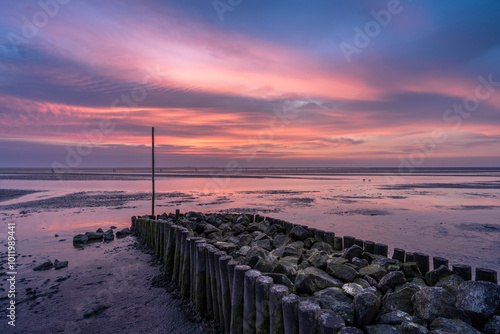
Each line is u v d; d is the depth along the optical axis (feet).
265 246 28.55
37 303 21.79
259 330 13.99
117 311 20.59
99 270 29.19
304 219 60.70
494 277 16.26
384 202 88.38
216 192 119.96
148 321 19.26
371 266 19.75
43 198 96.73
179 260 25.30
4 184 169.58
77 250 36.83
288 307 12.34
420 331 10.64
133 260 32.50
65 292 23.82
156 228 34.17
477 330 12.60
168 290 24.16
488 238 45.65
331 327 10.53
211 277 19.30
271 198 98.94
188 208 75.20
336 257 22.63
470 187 146.20
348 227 53.11
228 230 36.99
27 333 17.79
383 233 48.62
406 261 21.29
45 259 32.96
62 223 55.42
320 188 142.31
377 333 12.96
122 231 45.85
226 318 17.29
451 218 62.39
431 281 18.10
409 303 15.34
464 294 14.05
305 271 19.20
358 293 14.79
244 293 15.26
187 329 18.28
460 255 36.94
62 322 19.10
